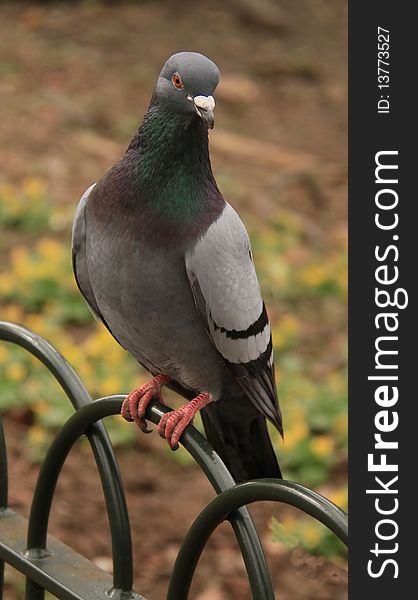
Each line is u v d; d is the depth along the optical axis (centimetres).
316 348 1333
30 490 972
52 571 494
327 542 914
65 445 500
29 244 1502
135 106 2103
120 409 473
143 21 2528
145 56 2359
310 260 1577
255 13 2592
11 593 826
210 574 914
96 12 2547
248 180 1862
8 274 1402
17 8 2552
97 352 1202
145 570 909
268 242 1580
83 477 1020
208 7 2633
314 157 2009
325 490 1028
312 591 890
